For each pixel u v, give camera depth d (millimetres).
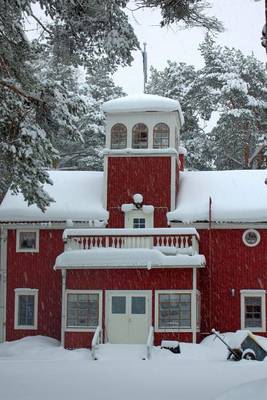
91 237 33250
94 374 19234
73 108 22734
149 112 37188
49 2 19312
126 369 21250
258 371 20375
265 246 34969
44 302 35781
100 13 18969
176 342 29859
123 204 36281
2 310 35844
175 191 36500
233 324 34469
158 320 32031
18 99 21922
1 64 21344
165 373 19688
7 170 24312
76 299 32688
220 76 55844
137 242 32969
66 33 19750
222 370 20828
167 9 15820
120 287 32438
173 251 32438
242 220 34875
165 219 35906
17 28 20844
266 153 28359
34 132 22328
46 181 24562
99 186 38438
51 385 16109
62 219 35812
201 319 34469
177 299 32125
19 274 36125
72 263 32312
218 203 35906
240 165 54938
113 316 32344
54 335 35438
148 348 28938
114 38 18953
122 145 37219
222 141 54156
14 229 36406
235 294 34688
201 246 35188
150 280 32375
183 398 13688
